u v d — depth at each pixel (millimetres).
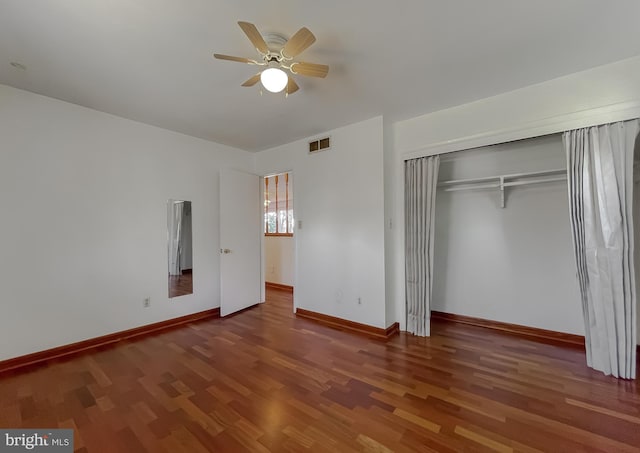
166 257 3613
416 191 3338
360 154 3408
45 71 2285
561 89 2459
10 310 2531
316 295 3873
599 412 1859
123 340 3162
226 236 4109
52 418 1846
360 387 2191
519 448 1572
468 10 1668
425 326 3254
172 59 2127
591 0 1594
